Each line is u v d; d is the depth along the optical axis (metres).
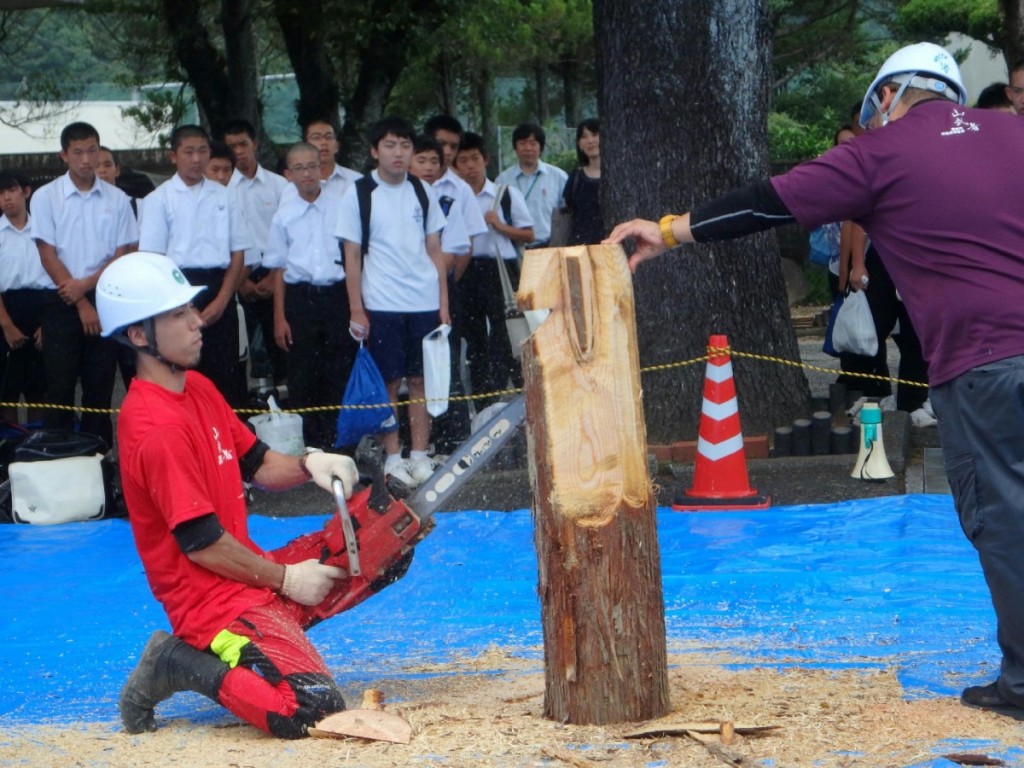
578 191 11.08
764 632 5.52
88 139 9.27
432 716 4.39
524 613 6.08
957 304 4.01
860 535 7.16
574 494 4.11
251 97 18.44
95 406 9.50
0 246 10.06
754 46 9.59
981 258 3.99
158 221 9.16
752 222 4.16
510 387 10.94
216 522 4.33
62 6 18.89
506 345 10.66
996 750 3.82
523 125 11.48
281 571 4.44
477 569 6.87
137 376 4.46
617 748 3.95
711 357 8.09
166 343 4.34
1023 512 3.93
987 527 4.02
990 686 4.25
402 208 8.95
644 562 4.17
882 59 32.09
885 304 10.35
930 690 4.49
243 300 11.04
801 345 16.86
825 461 9.02
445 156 10.47
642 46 9.52
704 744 3.93
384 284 8.95
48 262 9.27
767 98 9.77
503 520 7.90
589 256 4.09
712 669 4.88
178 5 18.09
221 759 4.06
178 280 4.40
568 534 4.12
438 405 8.80
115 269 4.36
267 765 3.96
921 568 6.48
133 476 4.33
